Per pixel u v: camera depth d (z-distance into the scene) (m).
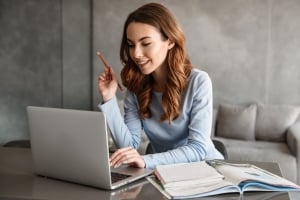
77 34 5.27
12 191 1.25
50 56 5.38
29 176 1.43
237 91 4.95
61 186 1.31
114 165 1.44
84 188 1.28
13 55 5.45
